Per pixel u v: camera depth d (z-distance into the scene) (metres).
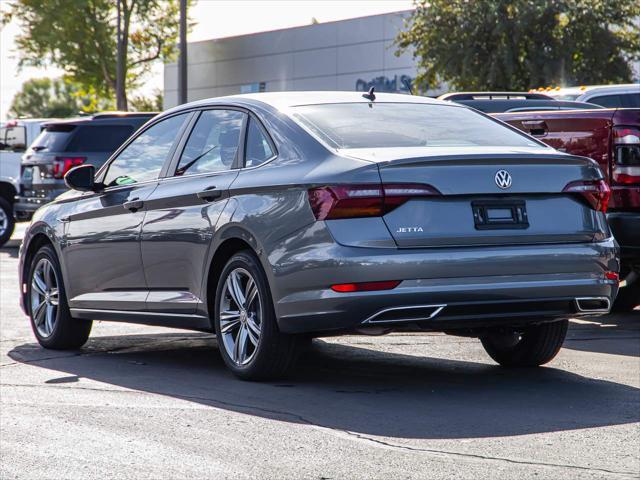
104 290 13.12
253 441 8.38
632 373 11.65
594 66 57.41
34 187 32.97
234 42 94.31
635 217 14.58
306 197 9.98
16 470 7.64
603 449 8.10
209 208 11.24
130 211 12.58
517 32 56.38
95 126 32.56
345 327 9.80
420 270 9.70
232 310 11.16
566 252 10.30
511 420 9.12
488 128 11.37
